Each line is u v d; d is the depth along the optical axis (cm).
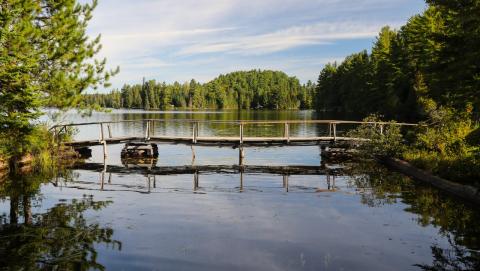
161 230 952
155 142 2450
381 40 6394
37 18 1488
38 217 1065
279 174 1834
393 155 2097
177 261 760
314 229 962
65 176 1758
